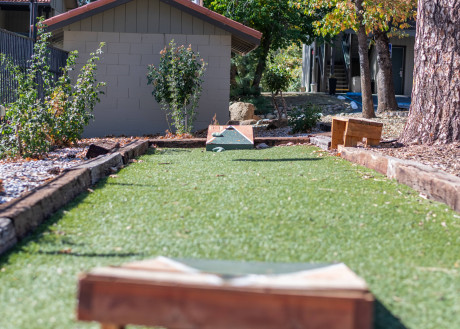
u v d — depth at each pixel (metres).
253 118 20.02
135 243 3.80
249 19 23.31
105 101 14.63
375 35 18.05
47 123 9.25
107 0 14.08
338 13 14.30
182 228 4.16
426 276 3.16
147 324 1.94
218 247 3.68
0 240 3.54
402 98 25.28
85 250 3.66
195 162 8.12
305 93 28.08
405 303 2.74
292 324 1.86
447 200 4.94
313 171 6.87
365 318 1.83
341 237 3.96
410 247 3.76
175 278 1.99
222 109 14.73
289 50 41.34
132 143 10.00
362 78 16.38
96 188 5.75
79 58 14.47
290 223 4.29
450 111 8.35
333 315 1.84
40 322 2.54
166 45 14.59
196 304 1.91
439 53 8.38
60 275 3.17
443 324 2.50
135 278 1.97
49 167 7.41
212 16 14.14
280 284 1.95
